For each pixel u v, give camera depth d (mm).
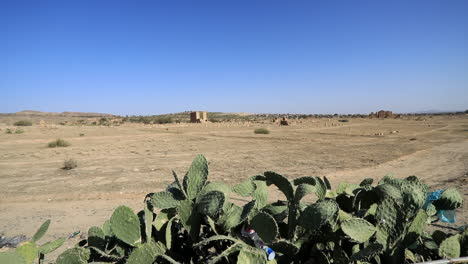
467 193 7801
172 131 39250
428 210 2609
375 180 9992
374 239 2215
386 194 2332
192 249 2344
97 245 2375
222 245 2199
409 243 2182
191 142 25250
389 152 17406
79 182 10383
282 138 28172
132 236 2080
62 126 50344
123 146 22453
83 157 16781
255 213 2236
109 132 36969
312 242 2172
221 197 2098
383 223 2164
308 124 56031
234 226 2158
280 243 2000
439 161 13922
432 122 61656
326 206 2021
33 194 8805
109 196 8461
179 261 2188
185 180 2537
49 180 10820
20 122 52906
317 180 2545
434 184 9148
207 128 45781
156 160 15469
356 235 2012
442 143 22250
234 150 19625
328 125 51875
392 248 2139
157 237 2283
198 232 2205
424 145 21047
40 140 26953
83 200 8164
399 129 39656
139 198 8266
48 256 4754
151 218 2188
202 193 2270
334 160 14711
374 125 51188
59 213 7098
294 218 2213
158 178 10906
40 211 7293
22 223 6422
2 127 45438
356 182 9789
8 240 5480
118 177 11180
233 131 38969
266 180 2621
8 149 20781
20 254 2018
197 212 2193
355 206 2697
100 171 12461
